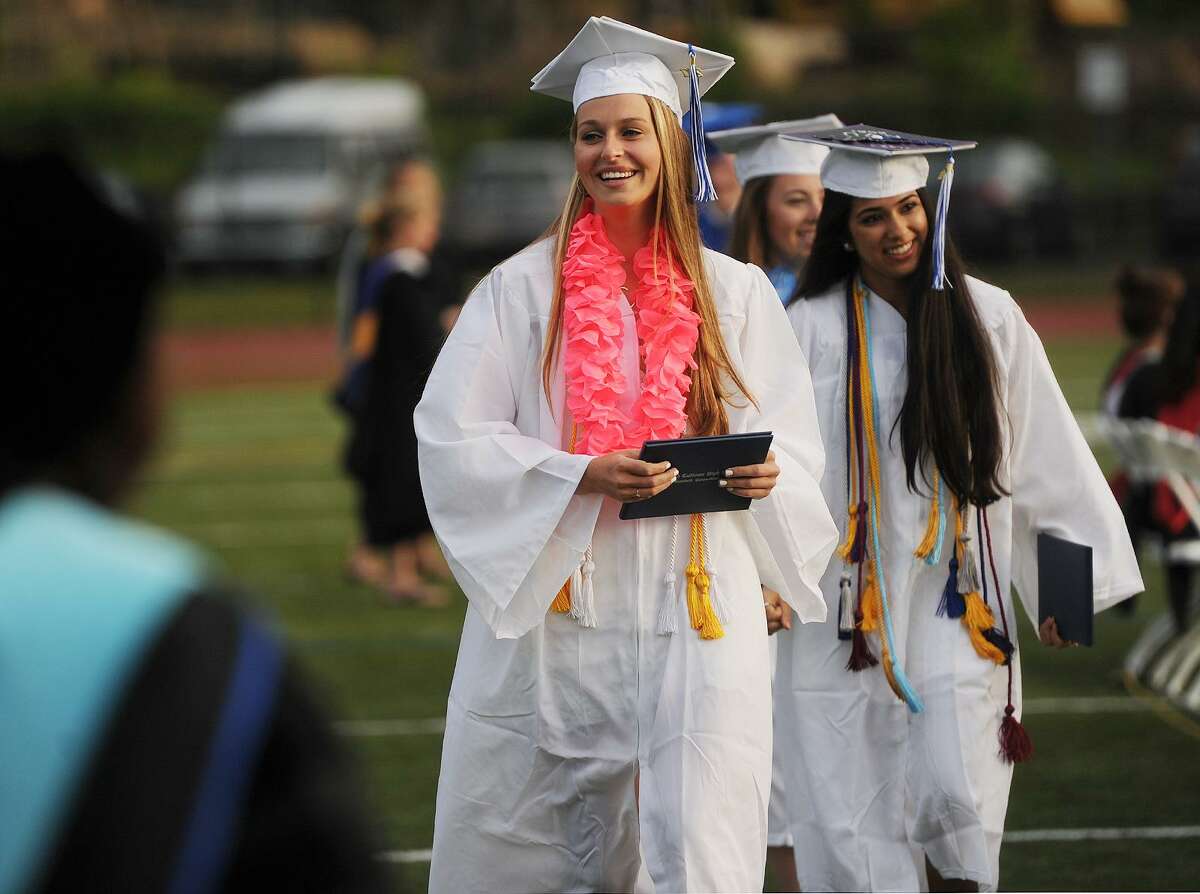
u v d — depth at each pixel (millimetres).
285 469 50062
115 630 4969
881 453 14844
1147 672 27078
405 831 19312
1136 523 26188
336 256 107375
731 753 12391
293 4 162000
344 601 32562
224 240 106875
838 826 14680
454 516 12648
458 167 135125
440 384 12984
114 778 4836
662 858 12273
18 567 5027
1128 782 21312
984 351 14492
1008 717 14664
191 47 152875
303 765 5199
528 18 160375
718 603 12594
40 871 4746
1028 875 17859
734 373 13031
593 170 12898
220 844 4953
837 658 14805
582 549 12383
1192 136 115750
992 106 132875
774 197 18125
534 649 12672
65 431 5289
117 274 5344
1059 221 109750
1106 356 72938
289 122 109688
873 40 148250
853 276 15312
